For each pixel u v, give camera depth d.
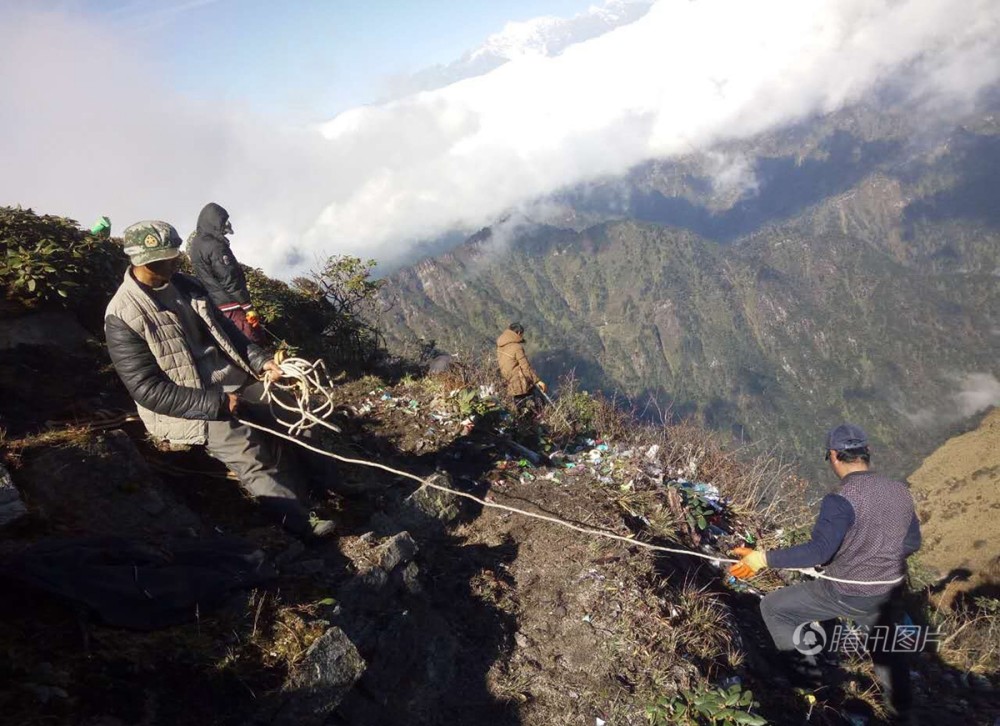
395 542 4.00
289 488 4.26
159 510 3.93
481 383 8.35
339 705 3.16
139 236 3.79
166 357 3.91
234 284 6.46
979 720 4.34
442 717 3.50
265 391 4.38
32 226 6.80
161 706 2.73
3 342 5.31
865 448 4.15
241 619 3.20
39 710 2.50
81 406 4.90
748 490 6.61
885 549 3.98
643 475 6.00
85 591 2.98
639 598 4.29
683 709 3.55
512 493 5.45
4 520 3.36
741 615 4.89
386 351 10.58
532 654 3.95
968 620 5.67
